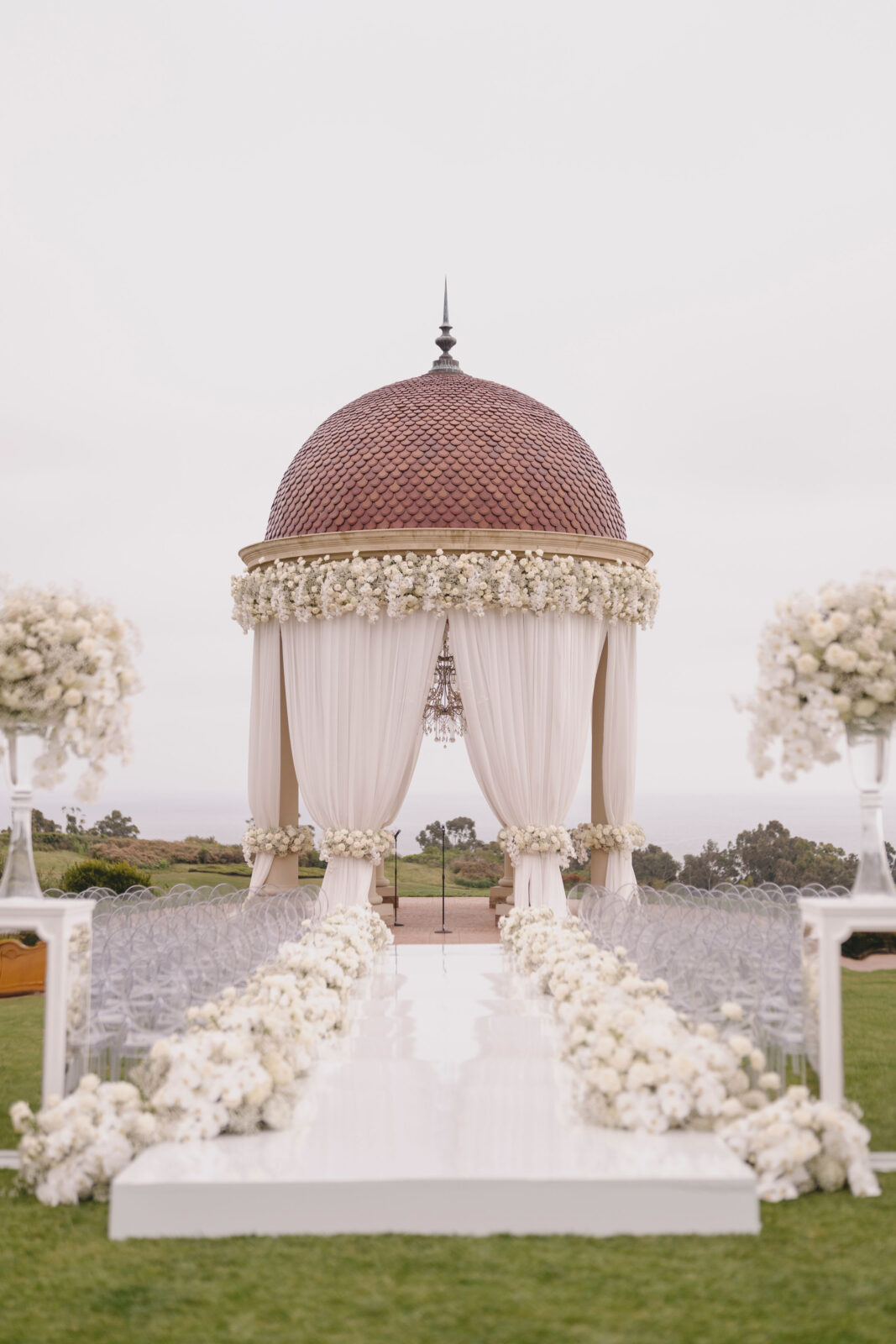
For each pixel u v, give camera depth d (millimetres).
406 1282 4824
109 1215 5656
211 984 8219
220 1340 4293
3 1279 4914
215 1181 5469
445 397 15797
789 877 22125
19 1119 6219
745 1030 7348
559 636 14109
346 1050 8367
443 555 14055
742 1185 5414
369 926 12844
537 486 14992
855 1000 12367
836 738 6859
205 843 26781
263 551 15047
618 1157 5781
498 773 14016
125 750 7324
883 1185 6148
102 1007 7863
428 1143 6043
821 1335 4281
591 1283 4797
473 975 11789
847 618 6785
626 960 9430
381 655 14078
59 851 25000
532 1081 7449
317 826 14523
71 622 7113
